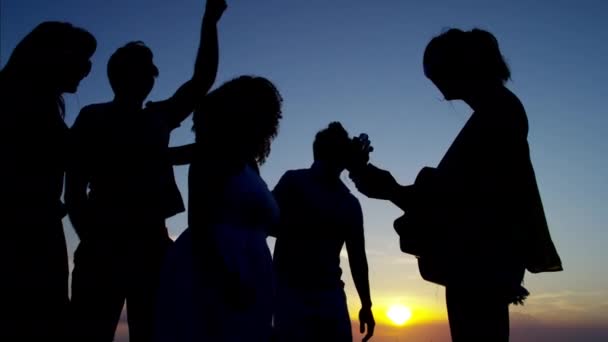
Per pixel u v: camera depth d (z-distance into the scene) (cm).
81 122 270
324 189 344
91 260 255
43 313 217
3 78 232
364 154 220
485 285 176
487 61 200
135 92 285
